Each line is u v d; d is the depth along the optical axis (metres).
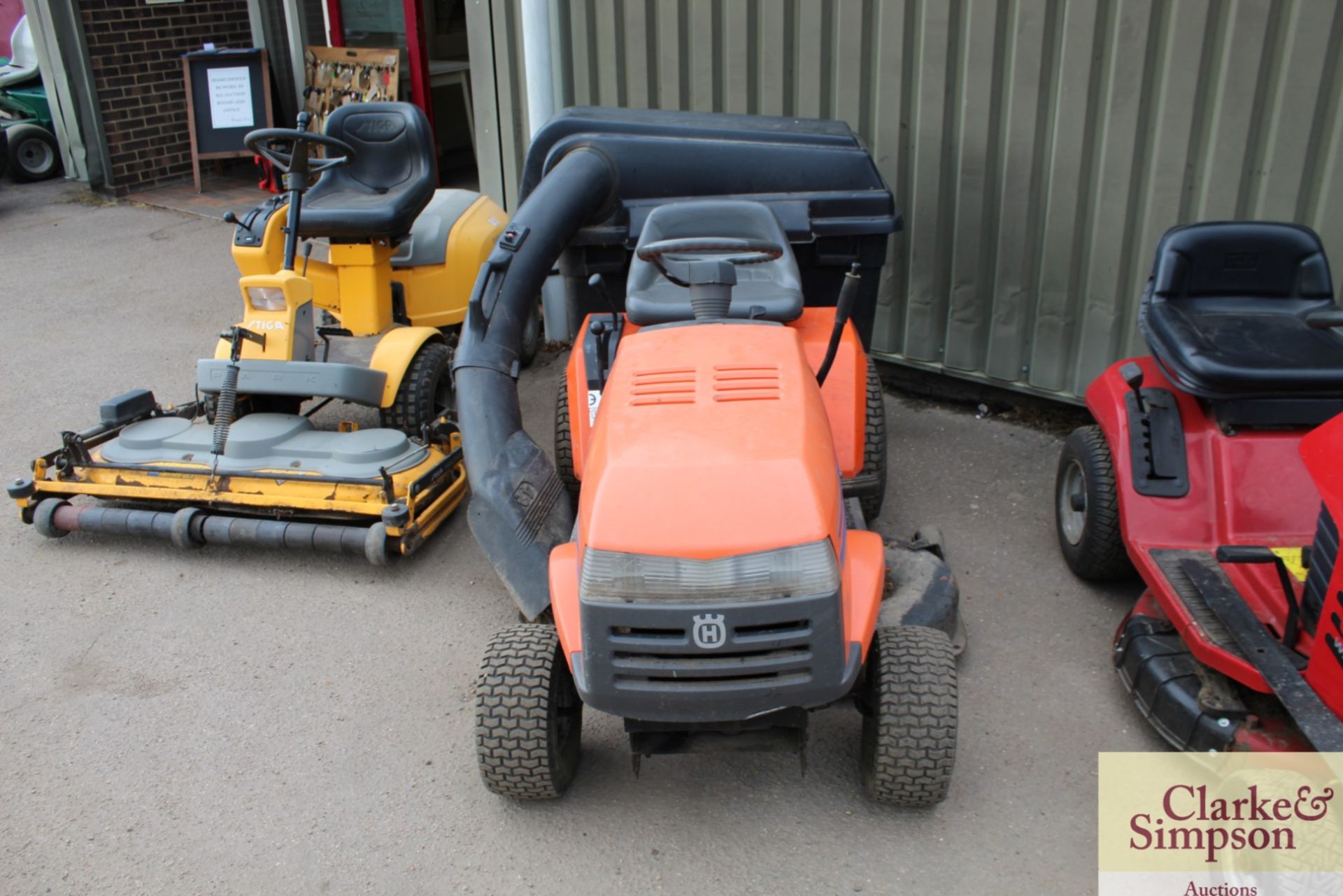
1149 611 3.50
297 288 4.72
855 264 3.23
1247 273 3.83
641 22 5.94
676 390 2.99
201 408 5.19
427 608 4.21
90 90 9.99
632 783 3.30
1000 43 4.83
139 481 4.54
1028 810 3.13
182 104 10.78
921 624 3.54
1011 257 5.12
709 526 2.63
